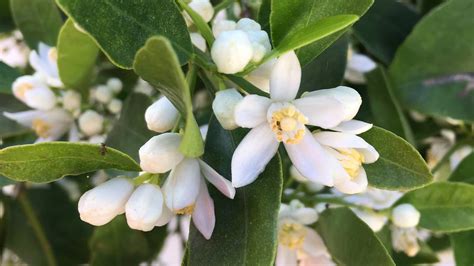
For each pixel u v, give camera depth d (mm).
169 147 81
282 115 83
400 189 91
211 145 91
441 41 132
